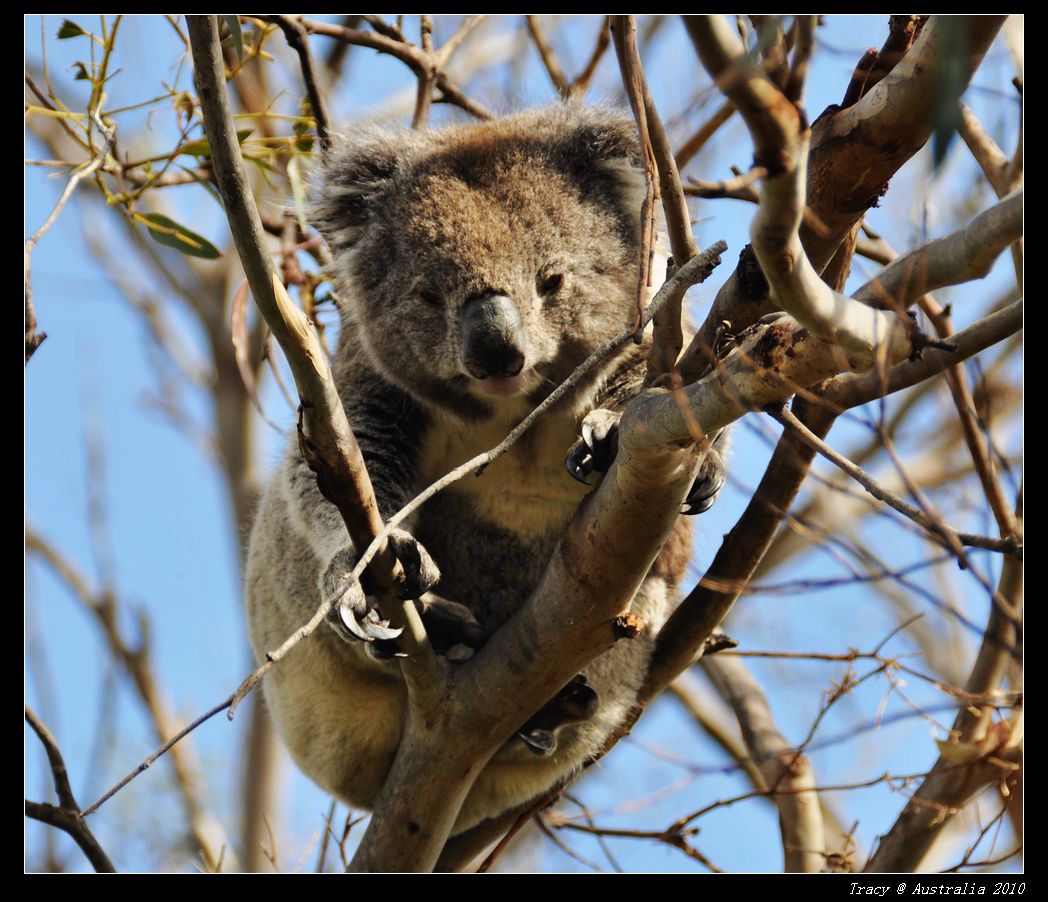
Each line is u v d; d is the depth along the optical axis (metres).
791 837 9.90
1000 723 8.45
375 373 9.41
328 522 8.53
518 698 7.45
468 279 8.63
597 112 9.48
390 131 9.97
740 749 14.24
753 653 8.80
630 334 5.60
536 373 8.82
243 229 5.66
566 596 7.06
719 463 7.78
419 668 7.33
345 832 9.01
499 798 9.52
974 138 9.27
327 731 9.47
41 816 7.67
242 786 15.38
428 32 11.92
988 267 5.30
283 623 9.46
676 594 9.99
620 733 9.44
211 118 5.47
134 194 10.20
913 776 8.41
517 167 9.09
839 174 6.54
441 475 9.52
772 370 5.64
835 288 7.27
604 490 6.76
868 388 6.75
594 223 8.99
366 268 9.30
